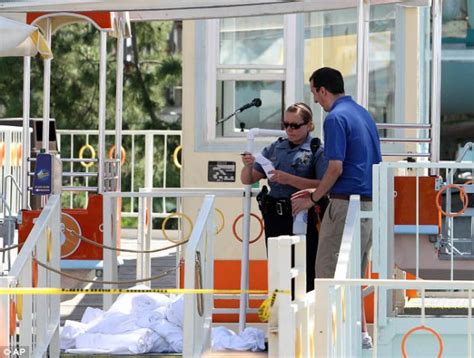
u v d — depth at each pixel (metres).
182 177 31.22
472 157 33.16
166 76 59.25
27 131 29.66
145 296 25.33
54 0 25.50
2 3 25.92
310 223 25.23
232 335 24.17
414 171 30.89
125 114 59.59
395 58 31.22
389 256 23.73
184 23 31.27
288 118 25.22
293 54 31.30
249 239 27.48
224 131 31.38
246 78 31.31
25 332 20.38
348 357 20.22
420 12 31.44
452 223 24.00
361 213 23.55
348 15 31.20
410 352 23.97
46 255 22.06
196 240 20.91
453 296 28.08
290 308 16.94
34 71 57.81
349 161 23.53
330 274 23.58
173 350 23.69
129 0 25.70
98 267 29.12
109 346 23.62
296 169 25.22
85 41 57.97
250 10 29.98
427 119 32.50
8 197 36.50
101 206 29.12
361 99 26.25
